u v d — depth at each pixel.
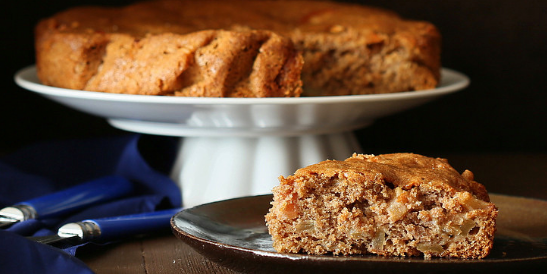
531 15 0.69
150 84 0.47
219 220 0.42
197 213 0.42
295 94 0.48
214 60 0.47
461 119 0.71
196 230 0.40
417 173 0.39
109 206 0.47
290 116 0.47
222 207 0.43
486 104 0.71
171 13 0.57
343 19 0.55
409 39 0.52
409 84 0.52
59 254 0.36
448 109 0.71
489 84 0.71
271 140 0.50
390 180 0.38
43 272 0.36
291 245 0.38
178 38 0.48
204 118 0.47
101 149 0.56
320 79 0.52
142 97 0.45
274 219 0.38
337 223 0.38
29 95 0.67
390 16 0.57
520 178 0.58
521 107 0.71
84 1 0.66
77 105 0.49
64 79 0.51
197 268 0.40
